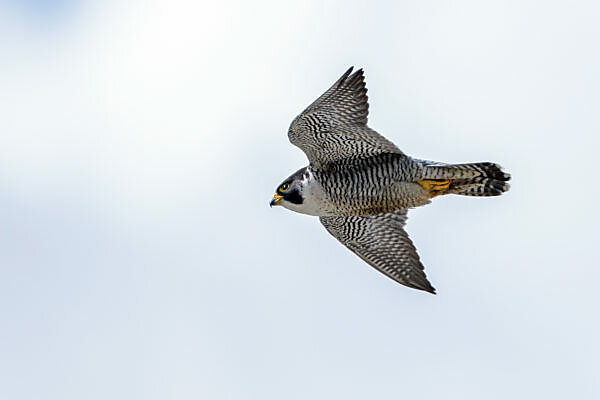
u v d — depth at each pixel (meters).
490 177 15.93
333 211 16.84
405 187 16.17
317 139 15.88
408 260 17.92
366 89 15.45
